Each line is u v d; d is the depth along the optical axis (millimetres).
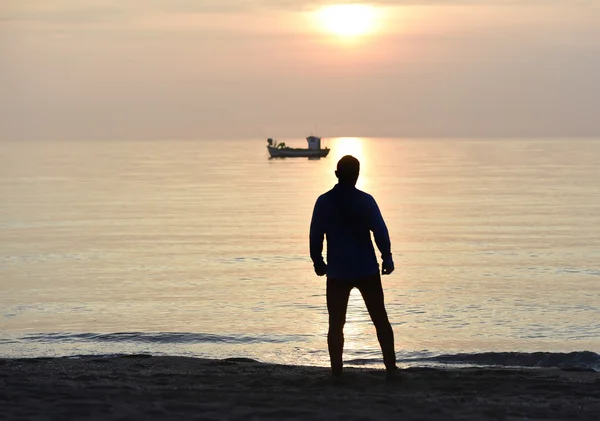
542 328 22562
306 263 42281
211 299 29141
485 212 80438
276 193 117812
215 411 6531
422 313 25344
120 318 25031
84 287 33250
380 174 172375
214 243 54438
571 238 55719
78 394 7273
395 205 91125
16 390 7492
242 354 16500
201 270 39469
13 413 6395
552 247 50031
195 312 26062
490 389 7871
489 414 6430
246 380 8438
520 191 114188
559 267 39875
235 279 35500
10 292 31766
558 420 6273
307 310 26062
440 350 19125
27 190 127062
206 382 8336
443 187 125312
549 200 97188
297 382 8258
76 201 103312
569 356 13891
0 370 9961
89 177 171875
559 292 30719
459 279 35094
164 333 19875
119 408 6582
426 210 83750
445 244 52625
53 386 7766
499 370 9523
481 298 29031
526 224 67188
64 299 29641
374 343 18609
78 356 12969
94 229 66250
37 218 77938
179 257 45906
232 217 78500
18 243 54969
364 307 24125
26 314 26078
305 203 98125
